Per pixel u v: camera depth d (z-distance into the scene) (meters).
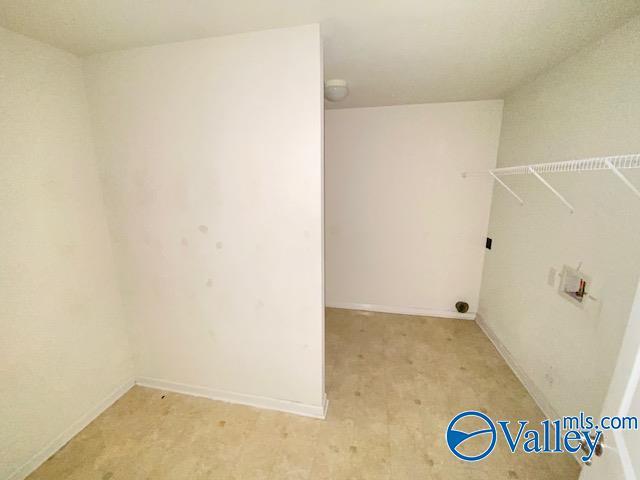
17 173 1.38
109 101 1.64
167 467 1.49
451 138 2.70
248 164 1.53
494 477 1.43
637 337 0.74
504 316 2.41
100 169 1.76
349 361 2.38
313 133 1.40
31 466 1.48
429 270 3.05
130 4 1.12
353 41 1.43
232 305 1.76
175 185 1.66
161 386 2.06
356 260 3.22
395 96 2.42
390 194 2.96
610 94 1.33
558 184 1.71
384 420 1.77
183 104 1.54
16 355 1.41
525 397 1.96
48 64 1.48
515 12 1.17
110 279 1.88
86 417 1.75
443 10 1.16
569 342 1.60
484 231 2.82
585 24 1.26
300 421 1.77
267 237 1.60
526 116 2.09
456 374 2.21
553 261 1.76
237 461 1.52
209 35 1.39
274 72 1.38
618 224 1.29
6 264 1.36
